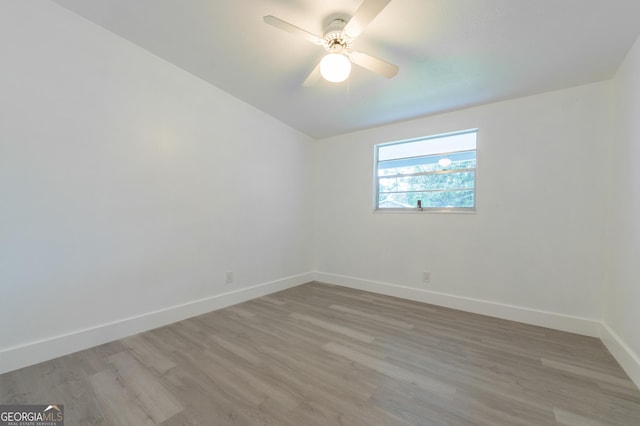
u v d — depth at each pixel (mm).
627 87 1936
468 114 2932
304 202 4066
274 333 2346
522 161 2631
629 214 1856
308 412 1418
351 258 3855
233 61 2463
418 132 3270
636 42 1775
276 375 1736
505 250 2713
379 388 1615
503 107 2732
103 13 1984
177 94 2584
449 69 2273
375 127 3619
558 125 2471
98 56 2100
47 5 1870
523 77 2314
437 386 1639
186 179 2664
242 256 3193
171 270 2562
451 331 2406
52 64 1890
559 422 1359
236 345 2127
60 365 1819
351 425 1333
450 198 3129
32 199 1826
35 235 1841
